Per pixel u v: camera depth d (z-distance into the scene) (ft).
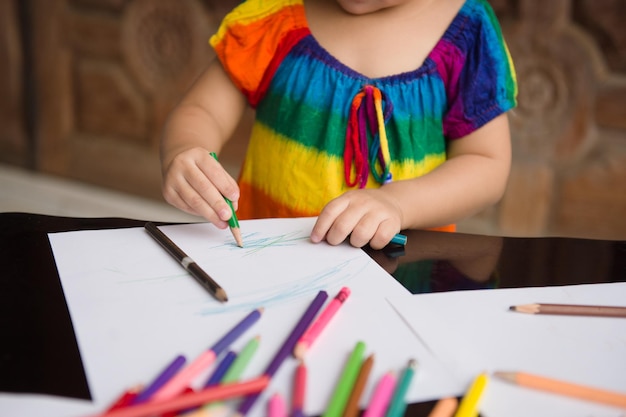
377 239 2.12
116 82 6.88
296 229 2.26
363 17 2.90
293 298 1.77
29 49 7.26
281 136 3.00
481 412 1.36
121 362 1.47
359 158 2.83
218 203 2.17
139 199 7.10
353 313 1.69
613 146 4.94
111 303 1.70
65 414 1.30
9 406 1.31
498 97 2.84
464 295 1.83
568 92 4.97
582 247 2.21
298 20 3.01
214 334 1.59
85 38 6.94
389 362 1.50
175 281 1.84
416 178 2.65
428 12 2.89
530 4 4.95
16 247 1.99
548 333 1.66
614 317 1.75
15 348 1.49
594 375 1.51
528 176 5.25
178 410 1.28
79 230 2.15
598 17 4.77
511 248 2.18
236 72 3.06
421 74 2.84
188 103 3.11
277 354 1.48
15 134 7.60
